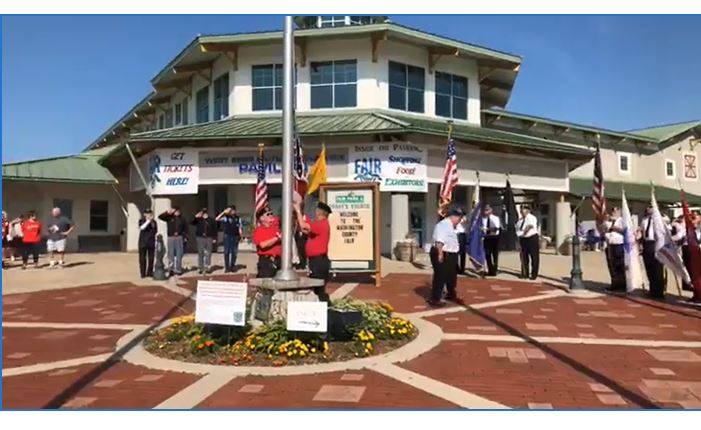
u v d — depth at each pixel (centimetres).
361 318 773
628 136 3631
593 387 598
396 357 701
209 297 709
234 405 540
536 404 544
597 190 1393
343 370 650
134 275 1684
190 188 2191
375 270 1382
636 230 1315
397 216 2125
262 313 776
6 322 976
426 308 1080
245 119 2388
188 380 620
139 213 2698
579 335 848
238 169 2177
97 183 2817
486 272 1661
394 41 2373
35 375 648
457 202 2591
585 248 2909
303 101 2377
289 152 783
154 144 2212
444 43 2400
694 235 1149
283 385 600
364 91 2341
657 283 1210
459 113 2578
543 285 1420
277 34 2291
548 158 2512
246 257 2227
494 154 2352
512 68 2628
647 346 779
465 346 776
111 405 543
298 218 914
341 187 1404
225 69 2506
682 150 4019
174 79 2811
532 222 1543
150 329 902
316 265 905
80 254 2583
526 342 801
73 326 938
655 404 548
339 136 2070
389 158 2089
